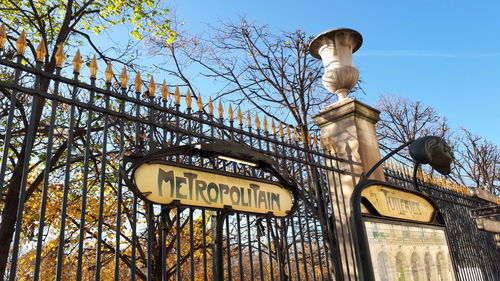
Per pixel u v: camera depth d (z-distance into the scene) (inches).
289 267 137.6
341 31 219.1
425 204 191.6
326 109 211.3
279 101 509.0
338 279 159.2
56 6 408.8
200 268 570.9
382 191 165.0
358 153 193.9
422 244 170.1
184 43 524.1
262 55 522.6
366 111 210.8
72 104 99.3
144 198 104.0
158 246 352.5
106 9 422.9
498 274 292.7
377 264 141.3
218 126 133.8
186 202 112.6
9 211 314.5
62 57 100.9
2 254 301.9
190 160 122.1
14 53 366.9
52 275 462.3
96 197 466.6
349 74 215.3
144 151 112.7
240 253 123.3
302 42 507.2
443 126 768.3
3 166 80.8
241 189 130.0
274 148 153.8
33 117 90.4
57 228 442.9
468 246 276.4
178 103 123.6
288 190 147.5
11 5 398.9
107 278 597.3
